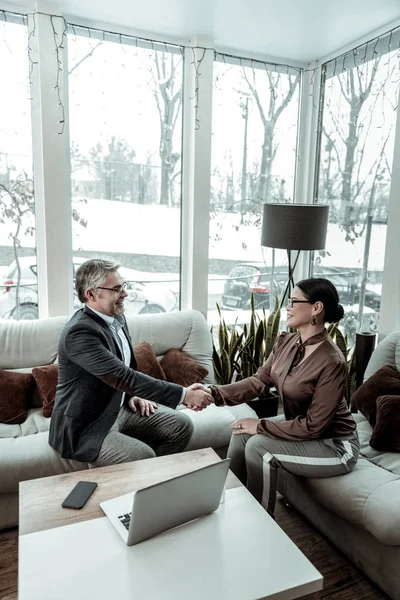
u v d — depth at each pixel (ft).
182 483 4.39
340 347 10.01
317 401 6.26
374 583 5.96
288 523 7.22
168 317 10.11
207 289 11.44
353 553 6.15
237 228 11.78
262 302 12.37
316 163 11.99
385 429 6.96
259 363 10.25
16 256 9.94
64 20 9.45
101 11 9.29
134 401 7.53
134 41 10.23
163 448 7.23
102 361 6.32
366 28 9.84
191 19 9.54
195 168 10.80
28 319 10.25
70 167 10.11
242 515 4.85
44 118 9.37
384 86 9.80
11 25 9.25
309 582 3.96
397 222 9.36
